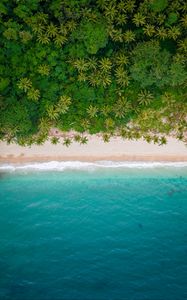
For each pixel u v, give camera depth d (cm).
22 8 2694
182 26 2866
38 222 2703
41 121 2894
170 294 2339
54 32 2767
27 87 2789
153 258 2520
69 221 2717
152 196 2898
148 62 2722
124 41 2909
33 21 2736
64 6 2717
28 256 2509
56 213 2762
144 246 2584
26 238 2608
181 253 2552
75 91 2884
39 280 2392
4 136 2920
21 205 2805
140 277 2419
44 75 2852
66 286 2364
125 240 2617
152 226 2706
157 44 2756
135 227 2697
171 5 2825
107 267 2464
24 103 2814
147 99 2883
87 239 2614
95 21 2755
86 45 2747
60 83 2897
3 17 2777
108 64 2844
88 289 2353
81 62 2814
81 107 2911
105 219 2738
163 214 2786
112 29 2784
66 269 2448
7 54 2806
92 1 2820
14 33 2677
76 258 2505
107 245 2583
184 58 2812
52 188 2922
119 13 2817
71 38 2792
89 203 2838
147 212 2795
